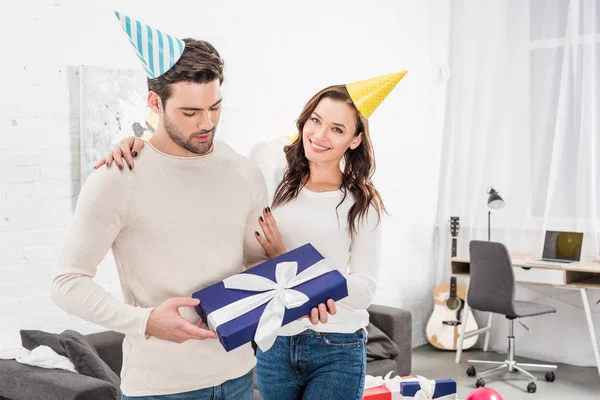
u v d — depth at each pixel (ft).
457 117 18.06
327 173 6.58
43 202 10.75
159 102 4.91
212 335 4.80
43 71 10.68
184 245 5.06
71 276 4.74
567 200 16.17
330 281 5.29
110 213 4.83
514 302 14.67
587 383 14.83
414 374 15.44
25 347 9.90
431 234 18.29
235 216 5.34
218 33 13.12
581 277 15.66
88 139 11.10
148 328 4.71
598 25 15.81
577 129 16.05
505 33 17.16
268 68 14.08
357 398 6.37
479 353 17.31
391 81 6.43
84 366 8.94
